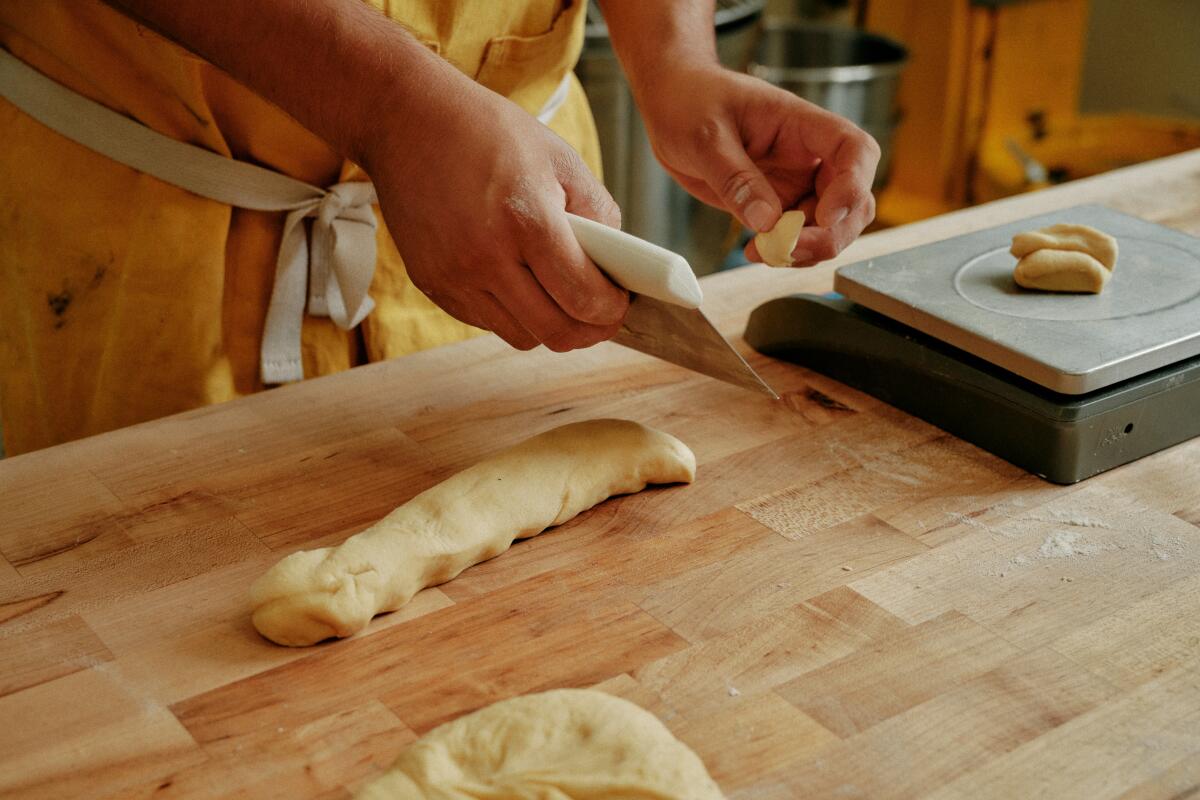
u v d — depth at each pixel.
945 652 0.84
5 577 0.90
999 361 1.05
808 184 1.19
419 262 0.95
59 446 1.07
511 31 1.24
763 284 1.39
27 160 1.18
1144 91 3.43
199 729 0.77
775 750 0.75
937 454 1.08
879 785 0.73
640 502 1.01
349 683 0.81
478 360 1.23
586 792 0.69
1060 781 0.73
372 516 0.99
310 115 0.95
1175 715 0.78
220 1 0.92
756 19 2.05
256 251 1.23
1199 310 1.11
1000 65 2.83
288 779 0.73
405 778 0.70
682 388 1.19
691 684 0.81
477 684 0.81
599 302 0.91
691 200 2.05
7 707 0.78
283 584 0.83
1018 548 0.95
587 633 0.86
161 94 1.13
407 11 1.15
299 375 1.27
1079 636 0.85
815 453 1.08
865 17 2.99
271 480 1.03
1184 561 0.93
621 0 1.26
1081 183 1.62
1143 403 1.04
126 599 0.89
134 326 1.21
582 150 1.47
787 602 0.89
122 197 1.18
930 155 2.95
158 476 1.03
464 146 0.89
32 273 1.23
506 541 0.93
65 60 1.14
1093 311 1.11
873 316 1.17
